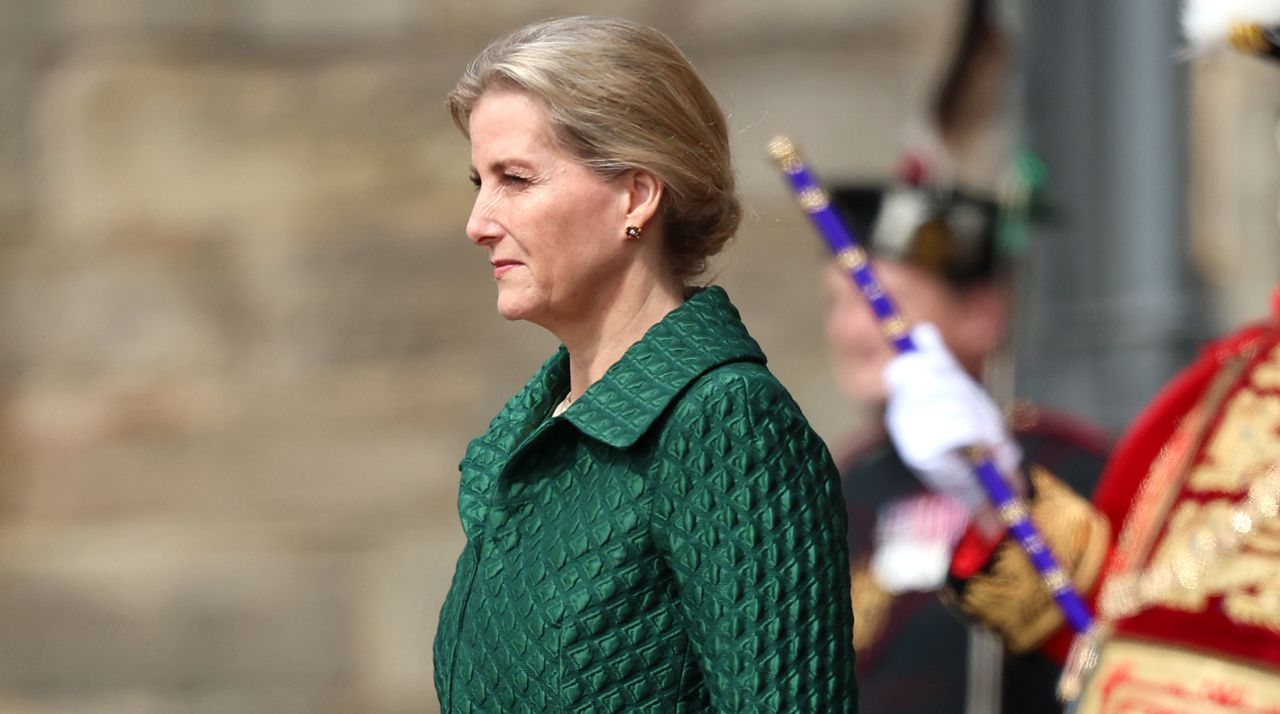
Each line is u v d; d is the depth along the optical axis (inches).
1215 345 361.7
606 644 244.4
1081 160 570.9
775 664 239.3
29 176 746.8
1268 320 356.2
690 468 244.7
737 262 711.7
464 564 262.4
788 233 711.1
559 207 254.8
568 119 252.1
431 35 733.9
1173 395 368.5
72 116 743.7
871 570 494.6
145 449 741.3
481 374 732.0
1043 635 400.2
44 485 744.3
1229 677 312.5
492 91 258.4
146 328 742.5
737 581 241.0
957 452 398.3
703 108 261.0
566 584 246.7
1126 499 387.9
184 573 737.6
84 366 744.3
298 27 738.8
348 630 732.7
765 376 252.1
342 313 736.3
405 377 733.9
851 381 524.7
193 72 741.9
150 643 737.6
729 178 264.4
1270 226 572.7
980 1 549.3
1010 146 556.7
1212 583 318.7
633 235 257.3
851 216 516.7
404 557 730.8
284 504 737.0
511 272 259.0
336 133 737.0
